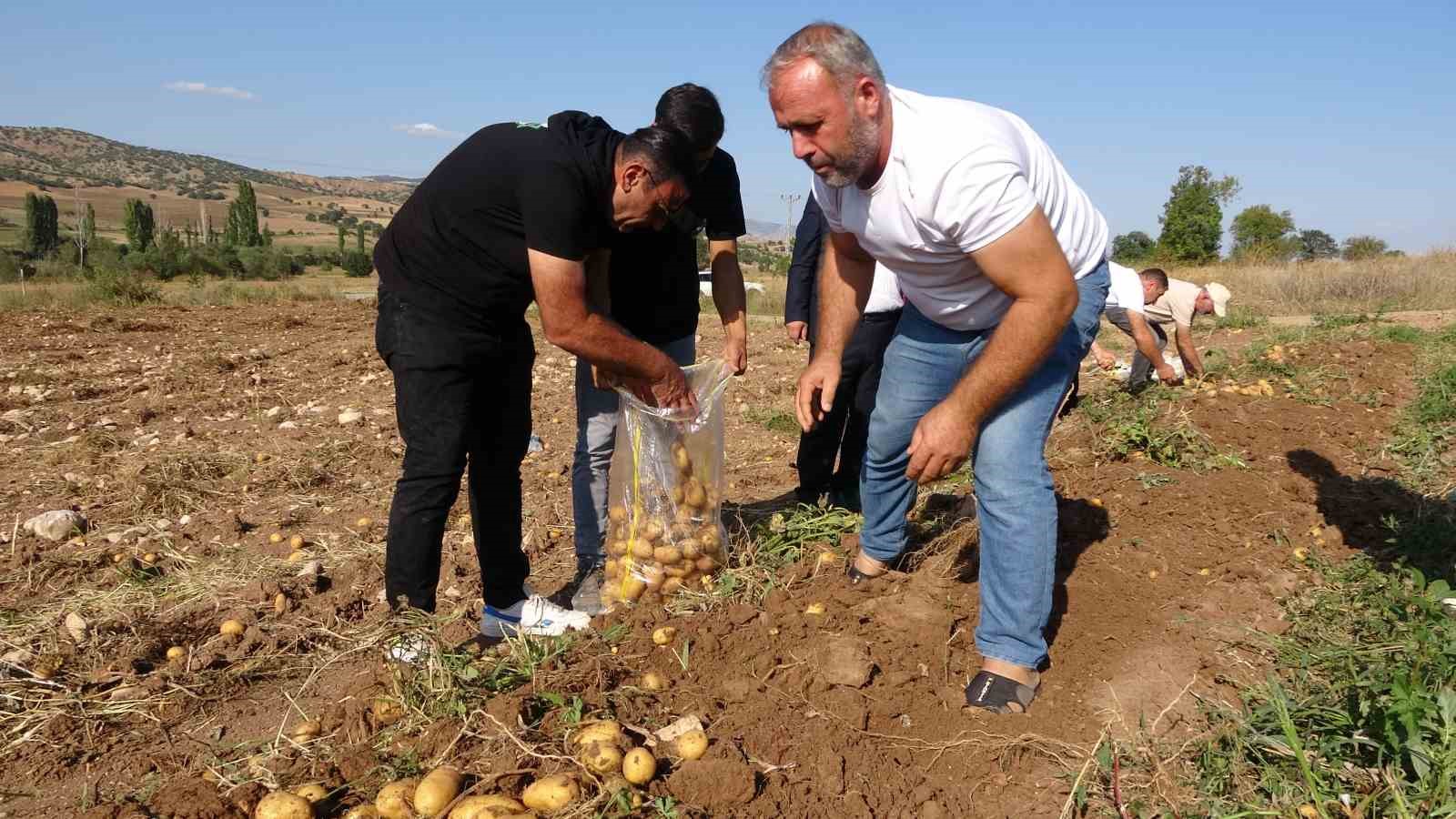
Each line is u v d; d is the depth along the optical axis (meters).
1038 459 2.97
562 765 2.58
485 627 3.64
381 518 5.30
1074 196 2.98
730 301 4.25
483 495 3.48
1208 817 2.41
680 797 2.47
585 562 4.17
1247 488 5.04
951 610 3.53
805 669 3.08
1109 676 3.21
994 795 2.61
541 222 2.91
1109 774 2.63
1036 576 2.97
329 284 37.78
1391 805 2.31
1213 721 2.92
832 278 3.48
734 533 4.46
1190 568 4.11
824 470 4.89
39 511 5.30
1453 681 2.69
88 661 3.54
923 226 2.68
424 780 2.47
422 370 3.15
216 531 5.03
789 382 9.96
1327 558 4.25
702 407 3.80
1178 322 8.25
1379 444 6.28
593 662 3.12
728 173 4.11
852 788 2.58
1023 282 2.52
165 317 18.56
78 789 2.78
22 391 9.12
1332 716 2.70
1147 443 5.79
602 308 3.66
